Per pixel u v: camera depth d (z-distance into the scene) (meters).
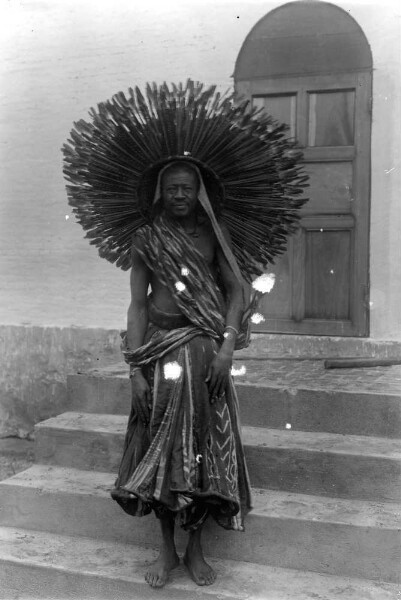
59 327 5.71
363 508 3.31
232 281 3.13
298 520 3.20
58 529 3.58
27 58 5.71
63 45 5.62
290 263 5.33
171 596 3.04
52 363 5.74
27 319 5.85
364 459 3.40
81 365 5.65
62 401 5.73
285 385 3.95
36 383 5.79
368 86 5.10
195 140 3.00
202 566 3.11
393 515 3.22
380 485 3.38
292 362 4.84
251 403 3.92
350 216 5.19
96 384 4.21
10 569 3.28
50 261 5.77
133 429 3.13
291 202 3.23
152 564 3.24
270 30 5.25
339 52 5.14
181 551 3.38
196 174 3.05
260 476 3.56
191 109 2.96
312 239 5.29
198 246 3.10
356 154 5.15
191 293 3.04
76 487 3.60
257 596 2.96
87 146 3.11
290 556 3.22
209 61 5.33
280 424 3.88
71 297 5.73
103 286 5.64
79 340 5.66
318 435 3.75
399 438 3.67
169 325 3.08
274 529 3.23
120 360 5.52
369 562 3.12
